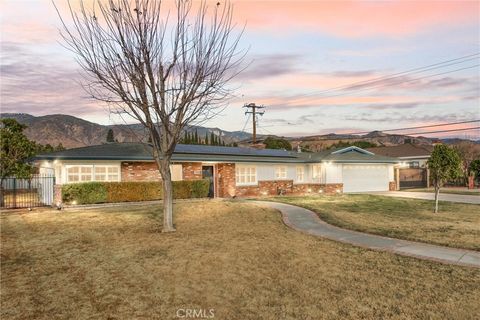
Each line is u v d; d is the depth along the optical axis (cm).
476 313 550
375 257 868
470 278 705
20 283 696
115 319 542
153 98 1110
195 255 888
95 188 1989
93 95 1197
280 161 2936
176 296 630
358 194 2848
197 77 1126
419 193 2959
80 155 2034
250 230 1233
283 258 862
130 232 1191
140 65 1082
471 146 5741
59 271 770
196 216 1541
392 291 642
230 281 704
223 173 2636
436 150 1730
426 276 720
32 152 2038
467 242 1028
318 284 683
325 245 999
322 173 3070
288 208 1803
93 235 1138
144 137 1307
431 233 1170
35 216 1529
